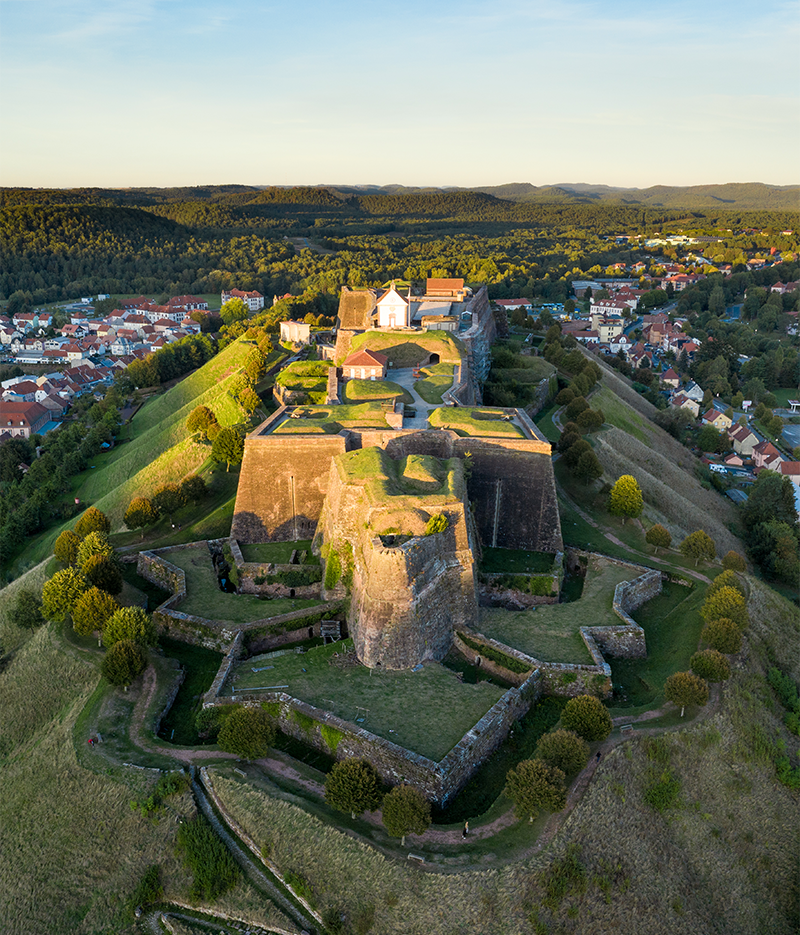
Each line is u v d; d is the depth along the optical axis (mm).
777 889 43375
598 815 40062
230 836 40125
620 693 51219
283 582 61219
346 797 38156
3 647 61750
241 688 48562
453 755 41281
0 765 49844
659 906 38938
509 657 51438
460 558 54875
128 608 52906
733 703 50250
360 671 50344
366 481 56969
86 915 38781
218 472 85938
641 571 64188
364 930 35094
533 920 35344
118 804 41688
